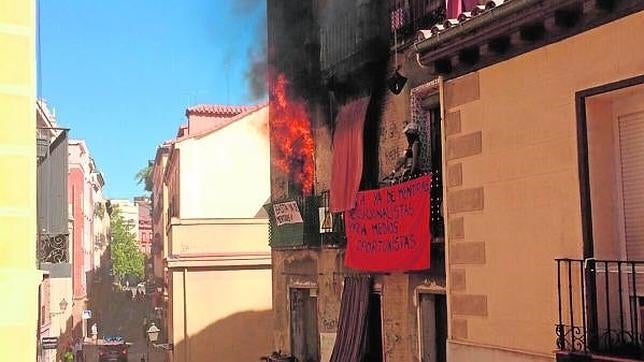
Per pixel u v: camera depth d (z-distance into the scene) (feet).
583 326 18.79
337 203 39.27
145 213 275.59
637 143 19.12
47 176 44.27
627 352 18.39
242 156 80.18
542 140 20.74
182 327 71.51
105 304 191.83
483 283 22.79
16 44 19.81
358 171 37.24
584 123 19.43
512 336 21.50
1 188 19.33
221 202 78.33
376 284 36.73
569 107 19.89
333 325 41.29
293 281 46.98
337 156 39.88
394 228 33.14
